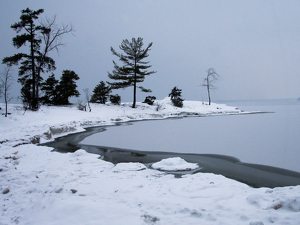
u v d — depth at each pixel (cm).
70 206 311
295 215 261
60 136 1241
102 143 1002
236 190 390
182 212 297
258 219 262
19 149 822
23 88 2166
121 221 272
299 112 2592
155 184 444
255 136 1055
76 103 2850
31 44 2156
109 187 423
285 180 463
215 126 1566
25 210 327
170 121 2120
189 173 537
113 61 3381
